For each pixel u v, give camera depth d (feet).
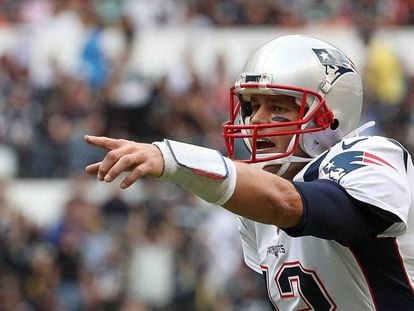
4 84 167.22
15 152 156.87
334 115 49.11
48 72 171.42
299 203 41.83
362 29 185.37
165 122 158.92
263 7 190.39
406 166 45.39
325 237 42.73
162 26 188.03
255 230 51.52
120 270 136.36
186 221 141.08
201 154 41.78
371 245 45.24
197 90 166.30
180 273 136.46
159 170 40.68
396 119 164.14
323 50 49.14
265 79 47.85
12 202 147.64
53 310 133.59
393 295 45.88
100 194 144.56
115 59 174.40
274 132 47.70
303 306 48.19
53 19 186.70
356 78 49.93
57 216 145.28
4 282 134.10
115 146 40.86
